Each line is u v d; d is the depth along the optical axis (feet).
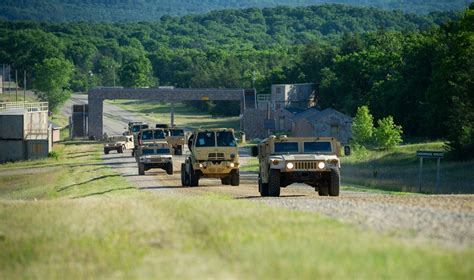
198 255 111.75
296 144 262.88
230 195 282.56
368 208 169.68
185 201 182.29
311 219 140.56
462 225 137.18
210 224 136.56
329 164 255.70
